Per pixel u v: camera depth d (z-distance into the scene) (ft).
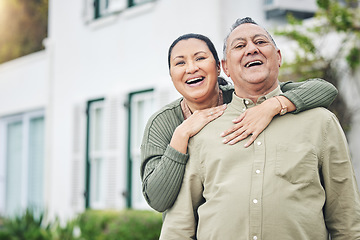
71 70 32.83
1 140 39.81
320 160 8.28
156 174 8.75
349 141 20.65
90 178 30.89
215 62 9.59
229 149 8.43
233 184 8.23
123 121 29.22
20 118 38.55
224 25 25.66
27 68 37.32
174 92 26.66
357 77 20.83
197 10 26.25
